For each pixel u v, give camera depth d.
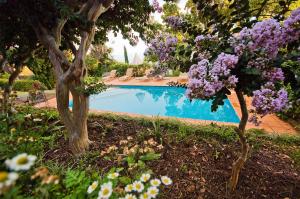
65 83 3.03
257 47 1.54
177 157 2.96
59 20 3.12
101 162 2.91
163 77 13.27
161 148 3.16
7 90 4.50
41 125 4.00
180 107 9.28
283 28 1.49
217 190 2.38
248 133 3.94
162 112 8.74
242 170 2.67
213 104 1.67
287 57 1.66
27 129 3.66
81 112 3.16
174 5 3.17
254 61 1.59
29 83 10.88
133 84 12.39
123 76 15.64
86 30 2.79
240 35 1.63
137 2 3.82
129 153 2.90
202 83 1.50
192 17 2.38
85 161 2.95
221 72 1.53
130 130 4.00
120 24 4.35
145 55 2.27
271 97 1.44
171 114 8.38
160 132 3.64
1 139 2.23
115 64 18.45
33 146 2.63
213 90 1.50
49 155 3.12
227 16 2.06
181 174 2.62
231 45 1.74
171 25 2.22
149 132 3.73
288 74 1.70
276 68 1.58
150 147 3.21
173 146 3.25
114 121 4.63
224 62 1.53
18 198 1.17
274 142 3.71
